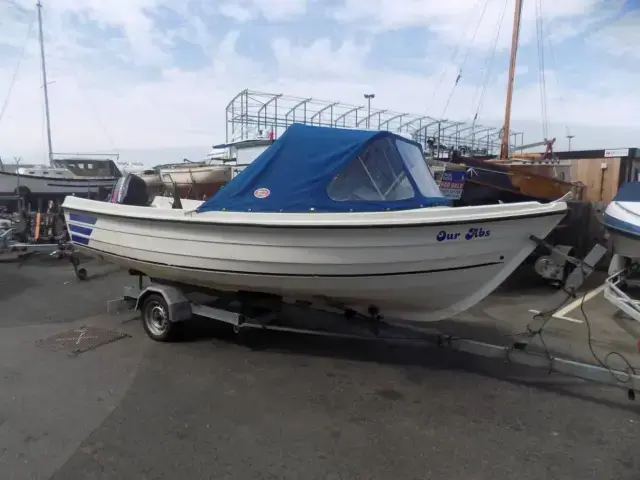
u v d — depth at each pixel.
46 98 21.83
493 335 5.18
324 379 4.05
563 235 8.73
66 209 5.72
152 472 2.73
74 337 5.05
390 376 4.12
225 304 4.99
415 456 2.91
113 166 19.42
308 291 4.36
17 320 5.68
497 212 3.76
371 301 4.38
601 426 3.27
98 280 8.00
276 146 4.18
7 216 11.90
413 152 4.74
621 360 4.48
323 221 3.82
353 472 2.74
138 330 5.33
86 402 3.59
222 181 11.07
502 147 17.80
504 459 2.88
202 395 3.73
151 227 4.74
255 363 4.40
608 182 11.98
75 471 2.73
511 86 17.86
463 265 3.95
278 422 3.31
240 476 2.70
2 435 3.12
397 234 3.76
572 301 6.76
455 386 3.91
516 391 3.82
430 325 5.55
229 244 4.25
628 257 7.18
